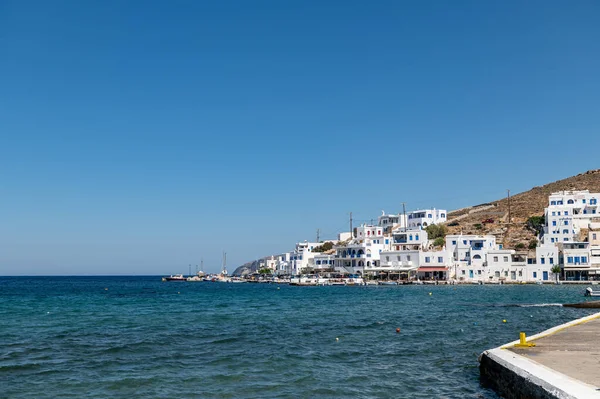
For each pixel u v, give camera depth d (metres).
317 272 199.12
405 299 99.19
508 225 198.12
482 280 157.50
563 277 151.38
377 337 46.34
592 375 21.48
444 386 28.39
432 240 185.50
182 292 144.12
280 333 49.12
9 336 46.81
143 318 63.59
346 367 33.31
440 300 95.00
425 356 37.03
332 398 26.33
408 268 167.12
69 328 52.91
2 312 72.50
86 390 27.78
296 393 27.19
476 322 56.97
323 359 35.97
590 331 35.59
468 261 161.50
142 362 34.91
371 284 164.75
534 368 22.86
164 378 30.28
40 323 57.66
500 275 157.12
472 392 27.05
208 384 28.97
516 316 62.91
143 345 41.72
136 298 112.56
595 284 142.25
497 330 50.22
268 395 26.81
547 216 173.75
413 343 42.81
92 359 35.91
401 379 30.06
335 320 60.69
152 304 91.19
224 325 55.81
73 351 39.00
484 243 163.25
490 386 27.38
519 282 153.75
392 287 149.62
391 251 173.75
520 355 26.59
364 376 30.80
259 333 49.09
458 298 99.94
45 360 35.50
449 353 38.19
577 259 148.25
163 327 53.94
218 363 34.50
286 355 37.34
